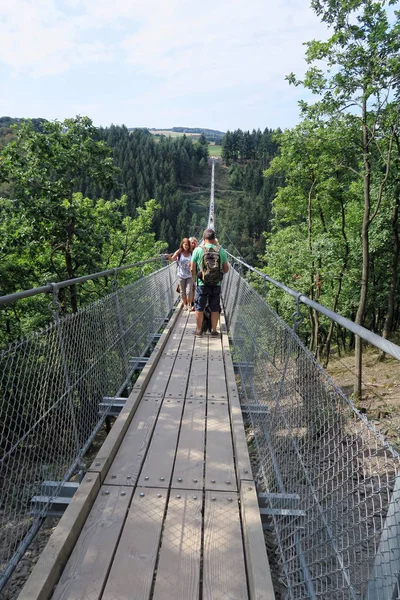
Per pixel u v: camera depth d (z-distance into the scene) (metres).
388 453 1.33
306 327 20.58
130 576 1.88
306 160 12.82
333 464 1.70
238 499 2.45
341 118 10.35
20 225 11.73
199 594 1.81
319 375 1.95
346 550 1.51
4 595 2.37
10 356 1.98
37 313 11.09
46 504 2.31
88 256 12.66
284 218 20.12
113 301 4.23
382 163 11.09
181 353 5.36
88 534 2.12
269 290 15.89
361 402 8.33
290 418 2.46
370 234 13.96
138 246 21.89
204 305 6.10
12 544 2.09
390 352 1.17
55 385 2.56
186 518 2.27
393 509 1.15
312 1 8.59
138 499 2.41
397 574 1.09
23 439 2.13
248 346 4.68
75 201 12.91
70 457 2.72
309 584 1.77
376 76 8.63
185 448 3.00
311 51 9.15
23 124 11.57
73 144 12.00
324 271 14.38
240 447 2.92
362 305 10.20
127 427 3.28
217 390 4.12
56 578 1.84
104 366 3.80
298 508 2.14
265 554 1.92
